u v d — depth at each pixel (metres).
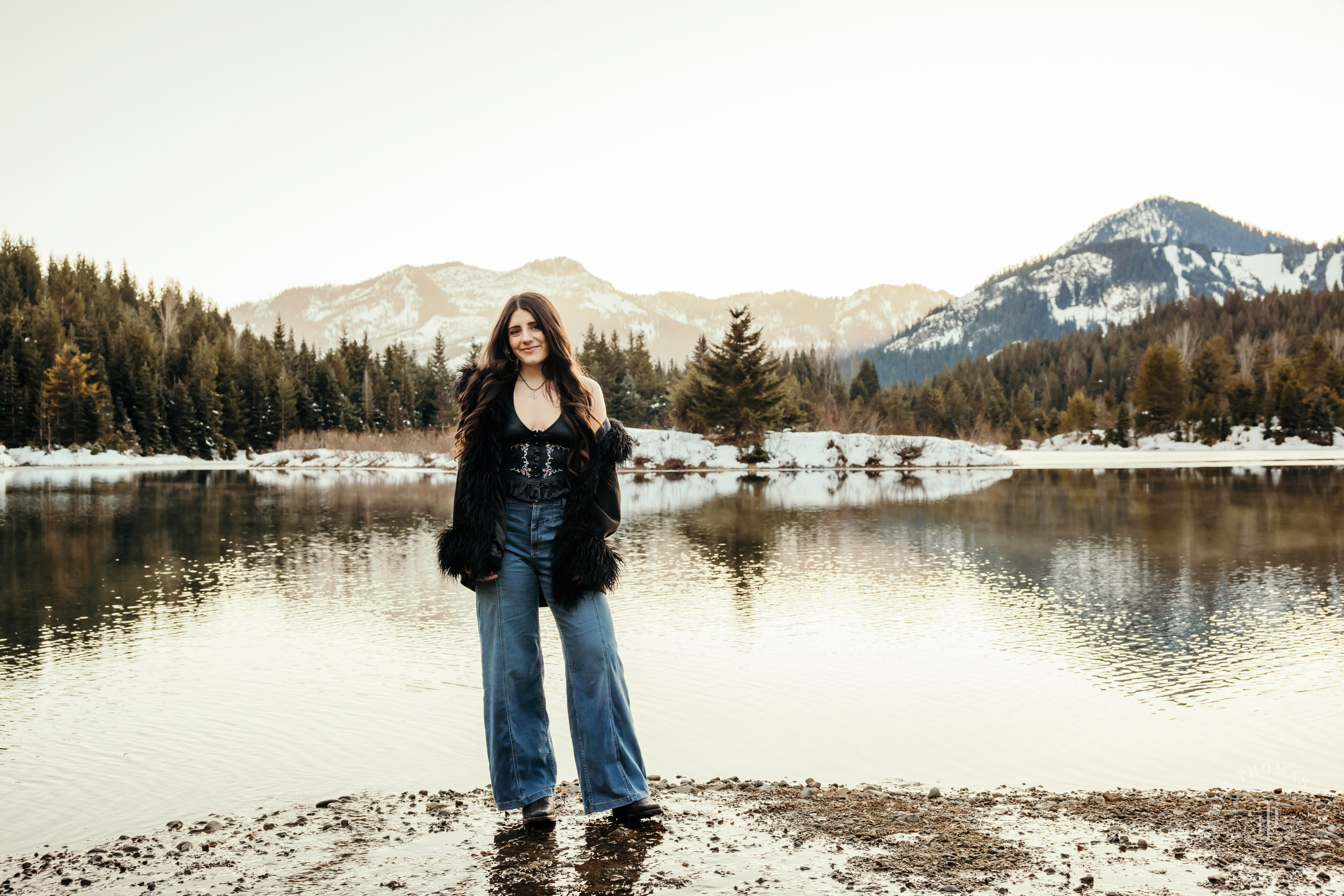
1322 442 86.12
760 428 49.28
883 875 2.47
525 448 2.85
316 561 12.47
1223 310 148.25
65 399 64.00
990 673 6.32
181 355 83.69
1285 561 12.23
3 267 88.56
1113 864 2.58
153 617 8.39
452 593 9.78
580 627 2.88
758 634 7.61
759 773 4.30
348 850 2.79
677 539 15.19
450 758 4.40
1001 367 160.38
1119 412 99.44
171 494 28.81
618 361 90.19
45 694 5.68
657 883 2.41
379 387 93.69
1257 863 2.59
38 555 13.04
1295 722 5.15
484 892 2.37
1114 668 6.46
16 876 2.69
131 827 3.44
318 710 5.30
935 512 20.42
